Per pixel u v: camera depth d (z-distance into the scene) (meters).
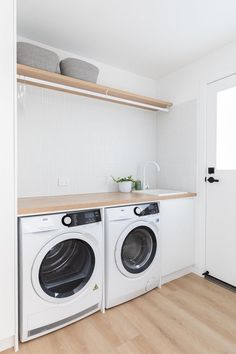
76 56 2.37
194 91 2.49
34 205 1.54
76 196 2.16
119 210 1.84
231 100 2.14
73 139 2.35
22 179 2.07
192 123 2.52
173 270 2.28
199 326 1.63
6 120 1.36
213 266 2.32
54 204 1.59
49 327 1.53
